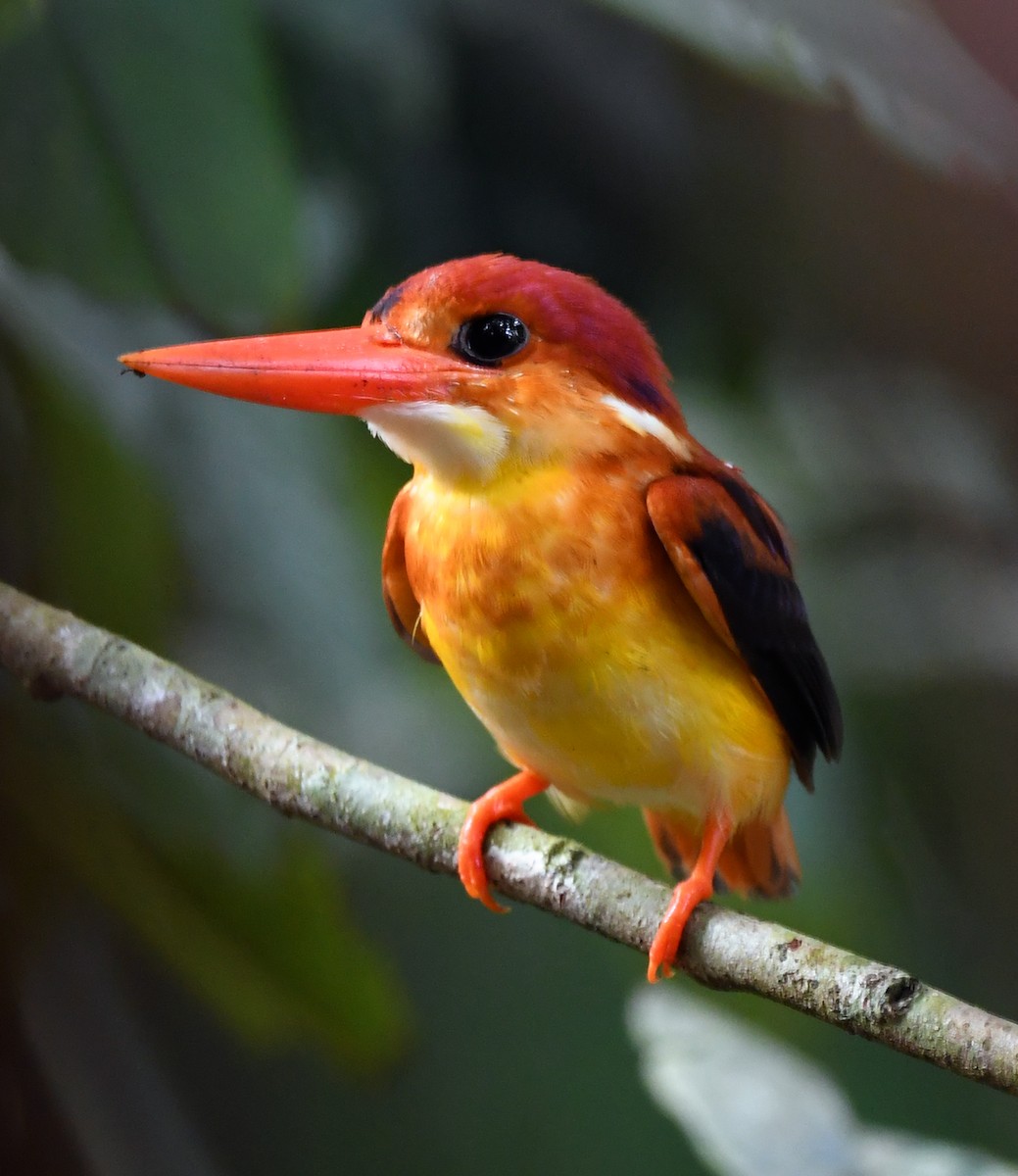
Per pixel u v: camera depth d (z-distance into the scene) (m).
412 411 2.84
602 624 2.84
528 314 2.84
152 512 2.87
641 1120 2.90
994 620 2.96
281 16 2.89
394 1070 2.89
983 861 2.96
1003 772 2.96
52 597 2.87
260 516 2.90
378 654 2.91
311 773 2.84
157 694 2.84
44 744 2.88
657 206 2.92
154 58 2.84
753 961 2.82
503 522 2.84
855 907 2.92
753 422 2.94
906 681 2.95
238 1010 2.89
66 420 2.87
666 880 2.90
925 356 2.98
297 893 2.88
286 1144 2.93
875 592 2.95
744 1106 2.85
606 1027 2.91
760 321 2.94
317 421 2.91
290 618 2.90
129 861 2.88
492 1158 2.90
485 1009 2.91
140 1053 2.91
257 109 2.84
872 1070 2.92
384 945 2.92
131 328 2.89
